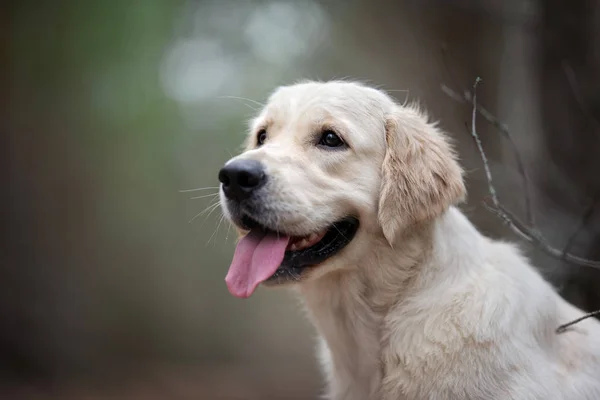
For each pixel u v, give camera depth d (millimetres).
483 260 3838
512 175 6621
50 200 12617
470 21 10891
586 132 6215
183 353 16000
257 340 18797
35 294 11727
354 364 3975
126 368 12867
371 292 3832
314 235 3793
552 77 6543
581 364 3740
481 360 3447
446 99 9922
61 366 11680
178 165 17078
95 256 13742
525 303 3645
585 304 5520
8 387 10422
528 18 7137
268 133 4242
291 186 3664
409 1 11742
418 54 11547
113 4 12961
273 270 3576
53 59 12453
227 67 17859
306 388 12016
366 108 4039
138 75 14539
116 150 14617
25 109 12141
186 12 15188
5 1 11445
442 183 3900
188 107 17531
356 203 3818
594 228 5586
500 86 9664
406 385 3568
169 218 16672
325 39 14094
